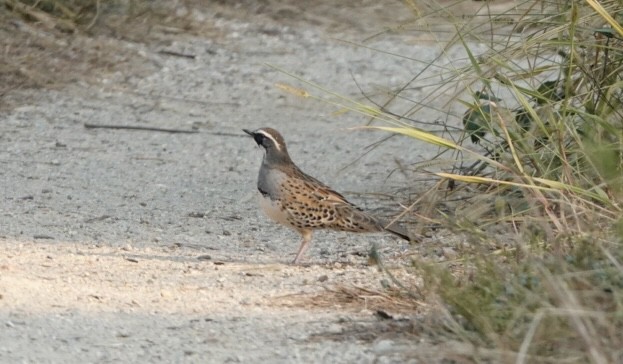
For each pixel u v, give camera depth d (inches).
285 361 347.3
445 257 456.8
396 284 426.9
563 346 333.7
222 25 978.7
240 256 492.4
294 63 918.4
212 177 640.4
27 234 509.0
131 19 933.2
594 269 378.9
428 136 488.4
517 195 510.9
